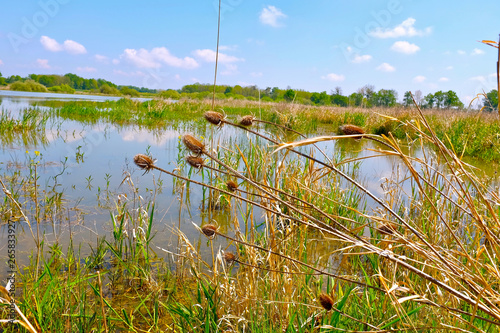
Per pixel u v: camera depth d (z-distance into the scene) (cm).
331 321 175
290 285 212
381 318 192
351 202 412
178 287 268
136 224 367
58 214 392
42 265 282
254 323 199
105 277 277
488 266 139
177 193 489
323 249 330
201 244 338
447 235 254
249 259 223
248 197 261
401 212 369
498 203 143
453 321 170
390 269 231
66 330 202
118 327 217
